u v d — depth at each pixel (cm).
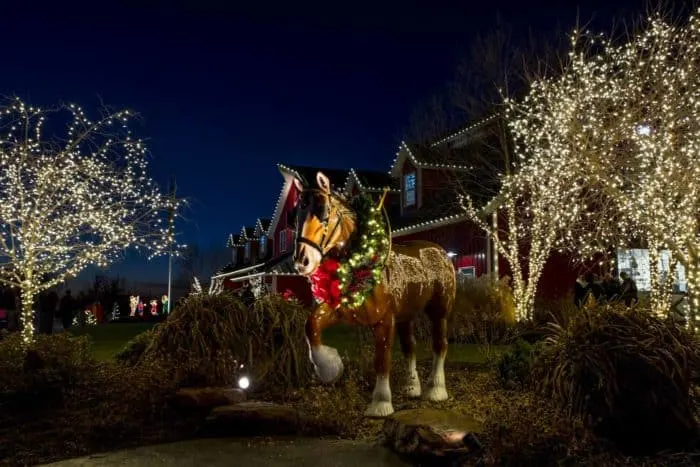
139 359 884
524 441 501
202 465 531
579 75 1229
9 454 579
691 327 909
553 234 1504
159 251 1316
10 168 1070
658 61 1088
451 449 511
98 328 2244
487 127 1797
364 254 623
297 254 580
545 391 624
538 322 1370
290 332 886
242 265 4094
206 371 793
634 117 1163
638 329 591
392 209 2578
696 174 959
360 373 830
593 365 555
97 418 689
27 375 773
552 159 1248
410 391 775
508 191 1617
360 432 629
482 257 1900
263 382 850
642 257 1811
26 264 1061
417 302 715
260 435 629
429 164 2128
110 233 1190
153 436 636
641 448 523
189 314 871
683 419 523
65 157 1155
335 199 615
